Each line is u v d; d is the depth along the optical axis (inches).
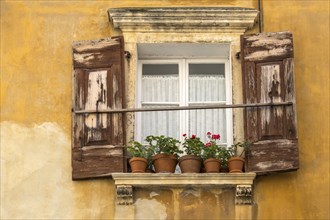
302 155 595.5
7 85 610.2
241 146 593.3
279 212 583.8
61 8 626.5
